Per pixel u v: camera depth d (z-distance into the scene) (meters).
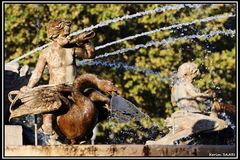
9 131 21.77
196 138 23.98
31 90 18.42
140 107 36.59
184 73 24.59
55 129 18.42
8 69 23.48
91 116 18.36
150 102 36.69
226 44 36.88
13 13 36.34
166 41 35.66
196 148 18.20
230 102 36.28
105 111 18.80
